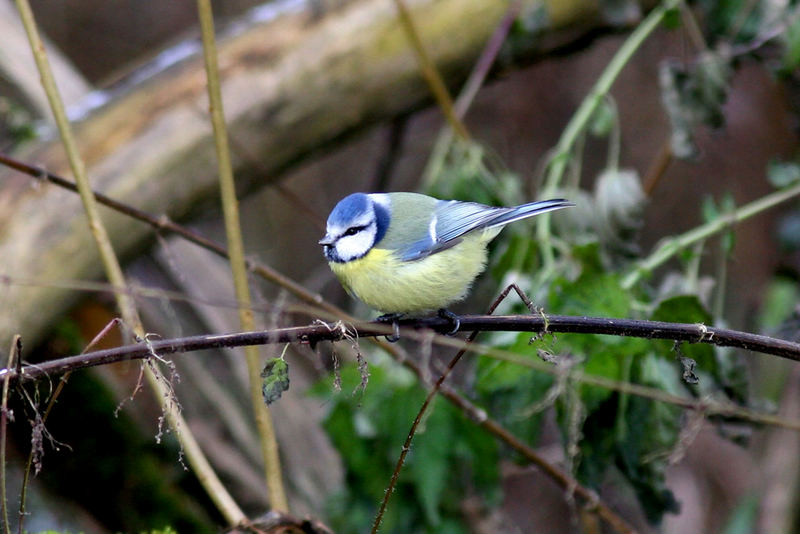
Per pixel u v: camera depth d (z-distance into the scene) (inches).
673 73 342.6
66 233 339.3
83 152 354.6
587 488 298.2
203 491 394.9
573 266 311.0
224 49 379.9
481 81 376.2
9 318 324.5
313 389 323.0
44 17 614.2
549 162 338.6
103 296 384.5
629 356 276.2
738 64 363.3
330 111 382.0
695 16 390.0
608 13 378.0
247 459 410.3
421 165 577.3
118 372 390.0
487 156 349.4
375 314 343.9
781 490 445.7
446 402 317.4
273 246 590.6
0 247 332.8
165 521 377.7
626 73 542.9
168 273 408.8
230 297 420.8
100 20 621.9
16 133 366.9
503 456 335.3
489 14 381.7
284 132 377.7
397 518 329.4
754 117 515.5
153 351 193.6
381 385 319.6
